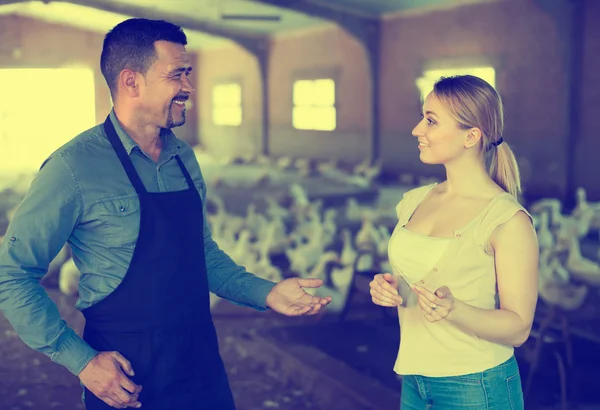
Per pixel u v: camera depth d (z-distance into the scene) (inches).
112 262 82.7
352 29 649.0
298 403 171.9
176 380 84.3
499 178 87.9
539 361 163.9
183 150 90.7
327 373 176.2
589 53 460.4
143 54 82.4
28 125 879.7
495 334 79.3
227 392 90.9
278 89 833.5
